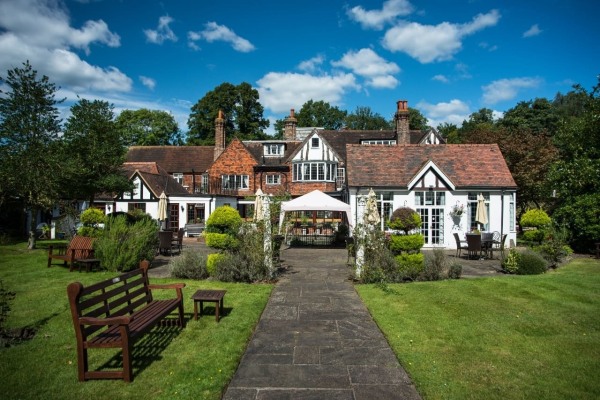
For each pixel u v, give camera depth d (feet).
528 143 104.27
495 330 22.49
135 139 181.16
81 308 16.65
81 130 68.54
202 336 21.53
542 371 17.33
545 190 79.15
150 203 95.81
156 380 16.20
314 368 17.65
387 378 16.67
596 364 18.06
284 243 74.49
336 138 127.44
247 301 29.19
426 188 71.31
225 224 39.68
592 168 59.26
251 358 18.78
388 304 28.25
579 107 211.41
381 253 37.37
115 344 16.16
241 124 185.06
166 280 37.22
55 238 81.30
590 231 56.29
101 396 14.92
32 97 56.80
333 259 54.85
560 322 23.81
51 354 19.01
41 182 55.42
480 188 71.15
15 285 34.50
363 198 40.24
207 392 15.15
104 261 41.57
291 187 116.88
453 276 37.70
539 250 47.85
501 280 35.14
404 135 106.52
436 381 16.31
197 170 130.93
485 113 226.38
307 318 25.32
